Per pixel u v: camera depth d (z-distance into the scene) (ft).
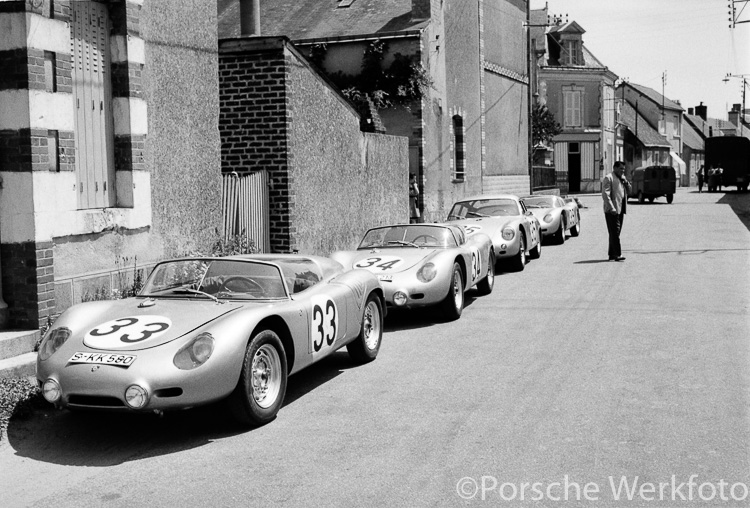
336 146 51.47
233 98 44.65
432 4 74.59
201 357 18.92
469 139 88.38
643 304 37.11
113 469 17.89
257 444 19.20
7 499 16.33
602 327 32.09
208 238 38.24
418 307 33.32
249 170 44.70
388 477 16.67
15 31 26.96
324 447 18.76
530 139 109.29
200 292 22.84
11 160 27.27
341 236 52.39
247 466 17.69
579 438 18.79
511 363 26.55
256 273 23.40
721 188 195.62
